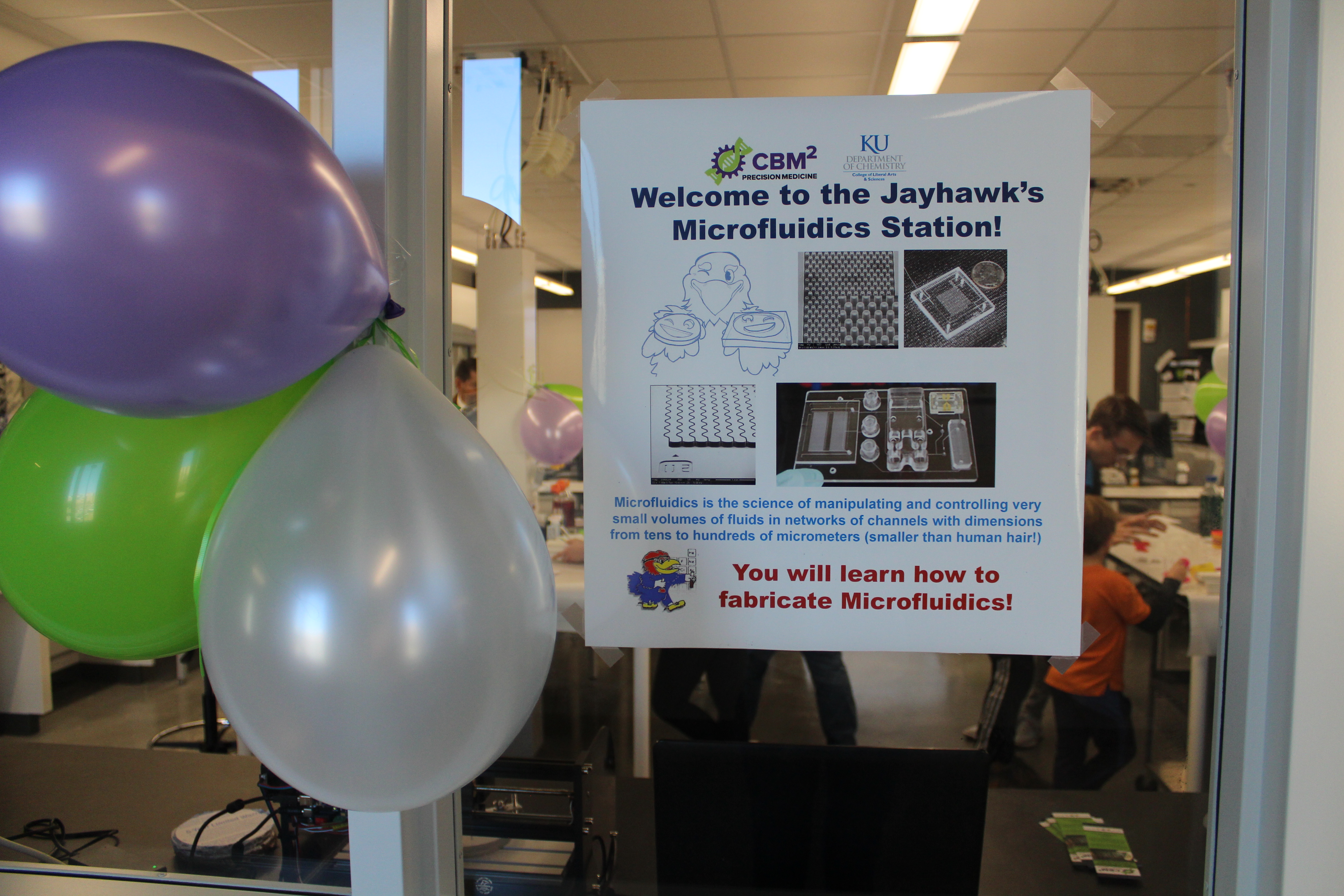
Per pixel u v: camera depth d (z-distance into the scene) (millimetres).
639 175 1104
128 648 846
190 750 2721
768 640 1146
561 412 3326
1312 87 946
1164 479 6070
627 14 2760
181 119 621
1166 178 4840
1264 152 992
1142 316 8609
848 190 1088
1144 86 3256
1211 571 3049
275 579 665
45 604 806
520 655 731
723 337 1111
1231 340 1046
